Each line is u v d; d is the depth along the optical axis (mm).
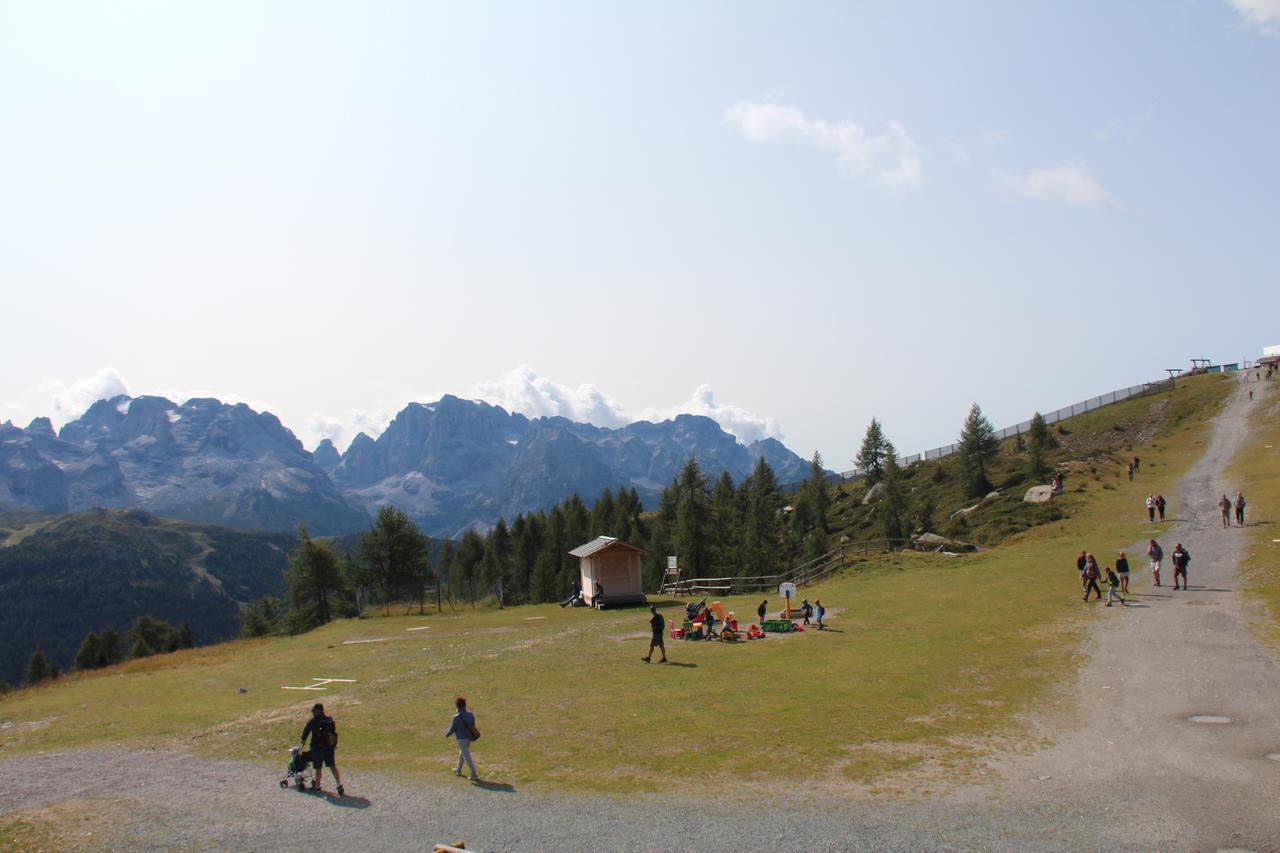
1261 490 64062
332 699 32500
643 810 17672
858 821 16500
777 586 64875
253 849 16531
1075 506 71312
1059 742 20922
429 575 95312
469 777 20703
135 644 126562
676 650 38312
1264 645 28594
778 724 23953
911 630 37438
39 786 22062
